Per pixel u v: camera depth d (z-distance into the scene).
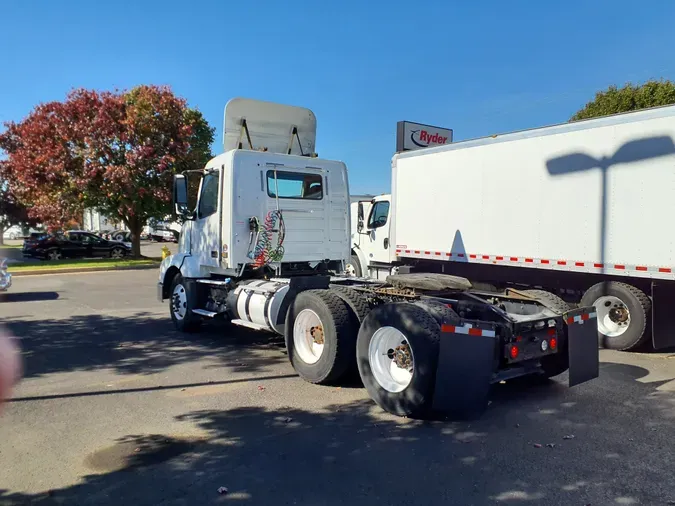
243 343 8.22
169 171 23.11
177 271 9.37
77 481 3.74
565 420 4.94
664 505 3.39
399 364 5.13
